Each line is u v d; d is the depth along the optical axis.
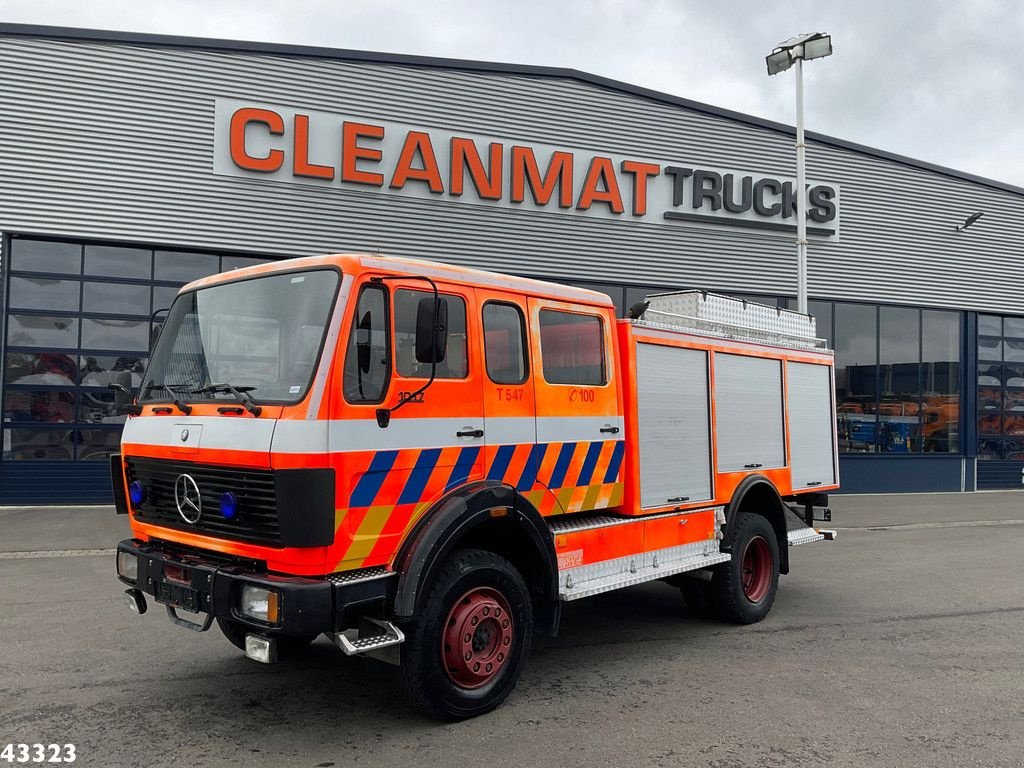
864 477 18.47
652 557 5.98
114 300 13.59
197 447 4.34
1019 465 20.20
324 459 3.99
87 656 5.76
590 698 5.01
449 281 4.72
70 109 13.23
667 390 6.25
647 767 4.01
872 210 18.55
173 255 13.81
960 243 19.56
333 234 14.24
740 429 7.05
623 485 5.84
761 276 17.44
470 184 15.05
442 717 4.51
